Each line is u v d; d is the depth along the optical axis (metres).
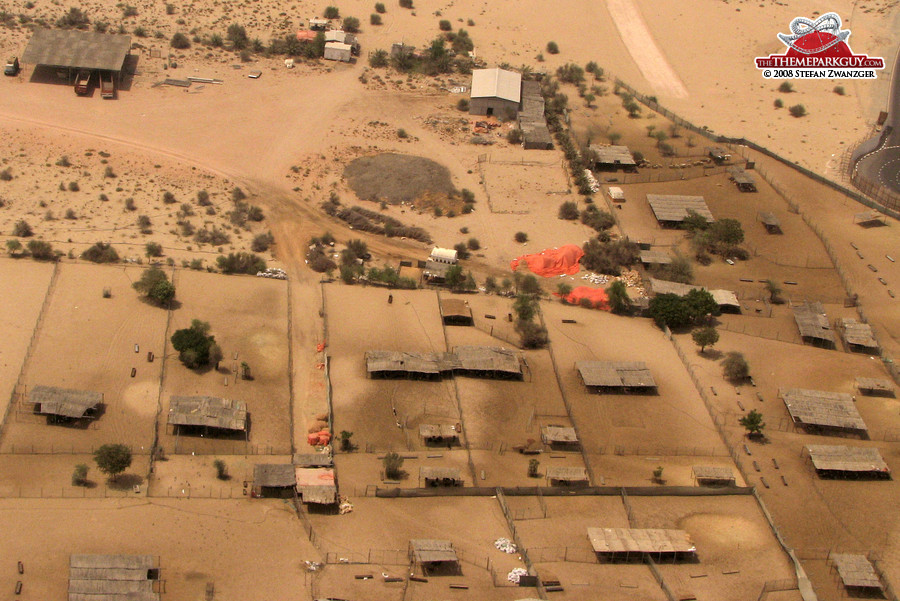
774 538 115.62
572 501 118.12
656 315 149.12
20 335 130.62
